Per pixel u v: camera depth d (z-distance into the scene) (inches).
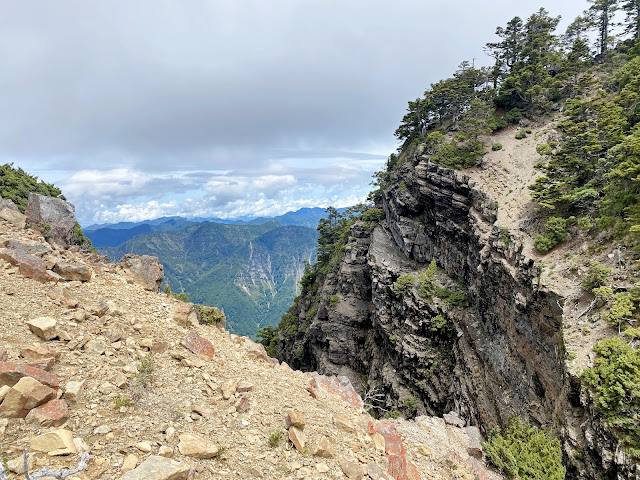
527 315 1331.2
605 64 2652.6
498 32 3235.7
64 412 300.8
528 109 2642.7
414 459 620.1
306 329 3154.5
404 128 3184.1
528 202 1756.9
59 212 890.1
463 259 2041.1
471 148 2341.3
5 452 250.4
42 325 388.8
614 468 780.0
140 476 254.4
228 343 677.3
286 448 408.2
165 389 412.2
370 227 2997.0
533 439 861.2
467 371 1625.2
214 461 332.5
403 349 2017.7
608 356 914.7
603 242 1253.7
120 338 460.1
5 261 505.4
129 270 703.7
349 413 615.2
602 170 1400.1
